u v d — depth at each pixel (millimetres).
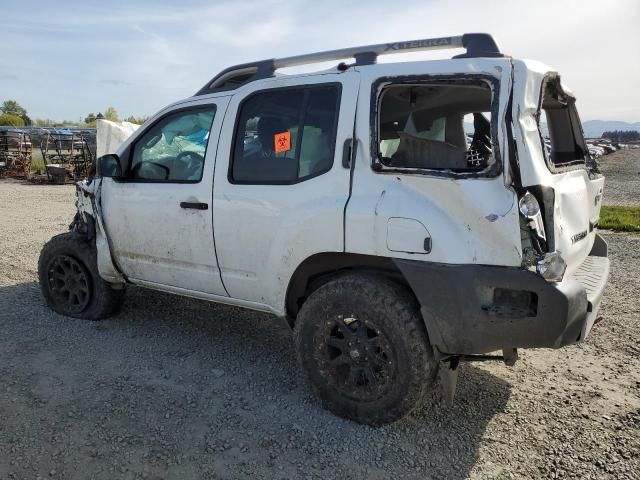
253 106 3668
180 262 4004
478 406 3457
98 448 2900
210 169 3770
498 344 2799
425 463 2859
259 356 4168
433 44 3162
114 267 4469
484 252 2764
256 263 3568
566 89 3666
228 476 2715
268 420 3232
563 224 2902
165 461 2812
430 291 2855
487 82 2799
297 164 3412
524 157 2680
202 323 4840
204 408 3350
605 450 2988
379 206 2988
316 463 2836
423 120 3688
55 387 3545
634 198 16062
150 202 4094
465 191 2766
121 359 4023
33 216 10734
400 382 2994
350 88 3219
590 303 2881
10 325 4598
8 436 2971
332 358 3289
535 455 2945
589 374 3939
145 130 4297
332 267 3383
